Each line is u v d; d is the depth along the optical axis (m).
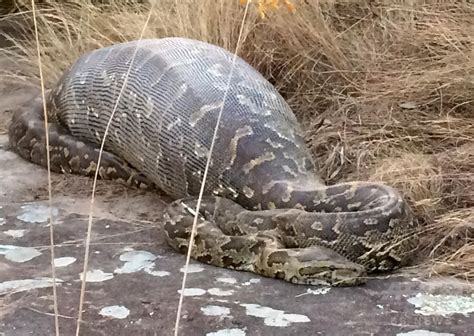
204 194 3.47
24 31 4.81
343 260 3.14
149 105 3.60
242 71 3.66
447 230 3.32
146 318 3.01
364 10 4.20
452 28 3.96
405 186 3.46
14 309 3.04
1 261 3.24
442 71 3.84
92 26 4.37
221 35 4.05
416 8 4.11
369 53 4.02
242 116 3.51
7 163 3.82
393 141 3.69
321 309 3.04
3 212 3.49
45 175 3.74
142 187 3.64
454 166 3.55
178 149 3.52
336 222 3.19
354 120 3.81
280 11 4.04
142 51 3.75
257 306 3.05
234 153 3.45
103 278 3.16
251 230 3.27
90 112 3.75
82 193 3.62
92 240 3.35
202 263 3.24
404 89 3.85
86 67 3.83
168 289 3.12
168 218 3.31
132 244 3.33
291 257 3.14
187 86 3.59
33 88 4.40
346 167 3.63
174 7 4.23
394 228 3.20
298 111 3.94
